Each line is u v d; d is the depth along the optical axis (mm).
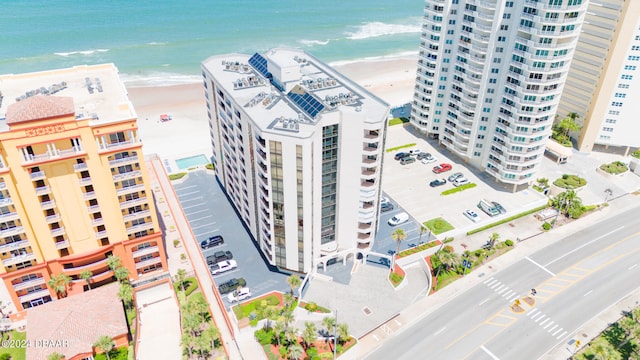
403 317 86562
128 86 187375
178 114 167750
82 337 75938
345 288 91500
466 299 90938
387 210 112812
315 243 90562
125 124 76188
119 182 81250
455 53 124062
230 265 93812
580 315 88188
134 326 83062
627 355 79812
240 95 91250
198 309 79562
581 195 121438
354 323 84750
